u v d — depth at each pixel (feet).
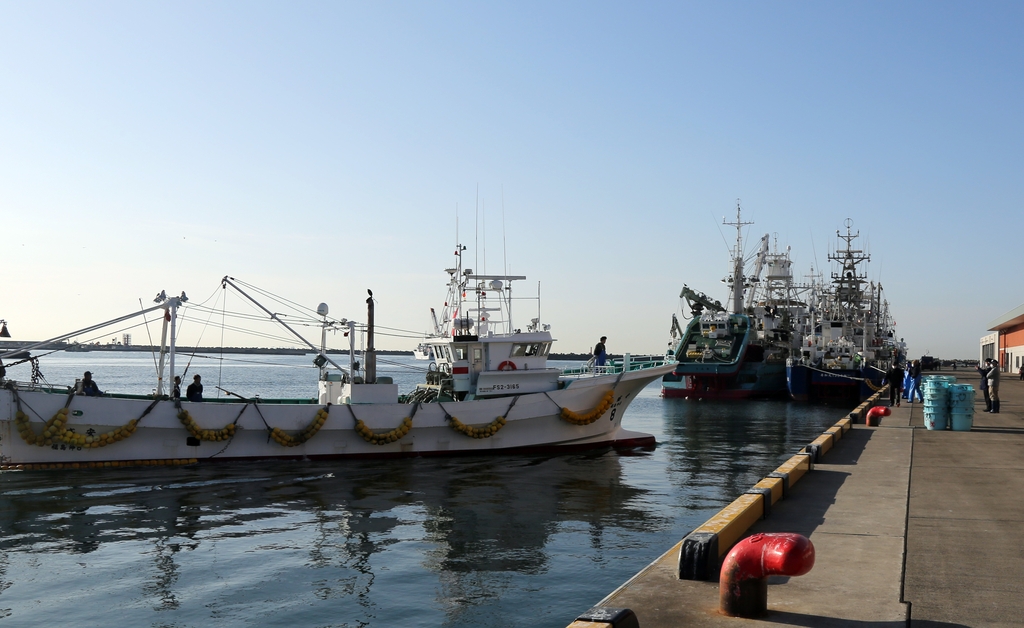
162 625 34.37
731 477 74.84
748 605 20.77
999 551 28.04
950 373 322.75
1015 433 70.38
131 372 408.46
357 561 43.98
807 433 122.42
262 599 37.60
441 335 94.17
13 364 74.28
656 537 49.57
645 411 171.22
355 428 81.35
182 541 48.42
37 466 73.10
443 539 48.88
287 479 70.49
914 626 20.31
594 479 72.64
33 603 37.01
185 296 80.48
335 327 85.71
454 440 86.12
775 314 240.94
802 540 20.40
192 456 77.77
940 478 44.24
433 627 34.06
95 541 48.37
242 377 366.43
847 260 254.88
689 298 217.77
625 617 18.40
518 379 91.86
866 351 234.79
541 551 45.96
